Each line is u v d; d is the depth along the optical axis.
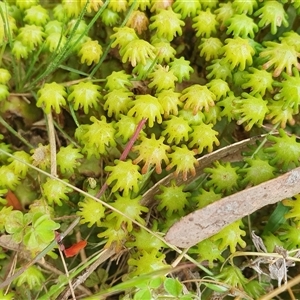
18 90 0.23
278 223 0.21
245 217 0.22
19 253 0.21
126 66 0.23
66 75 0.24
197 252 0.21
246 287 0.21
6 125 0.22
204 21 0.22
